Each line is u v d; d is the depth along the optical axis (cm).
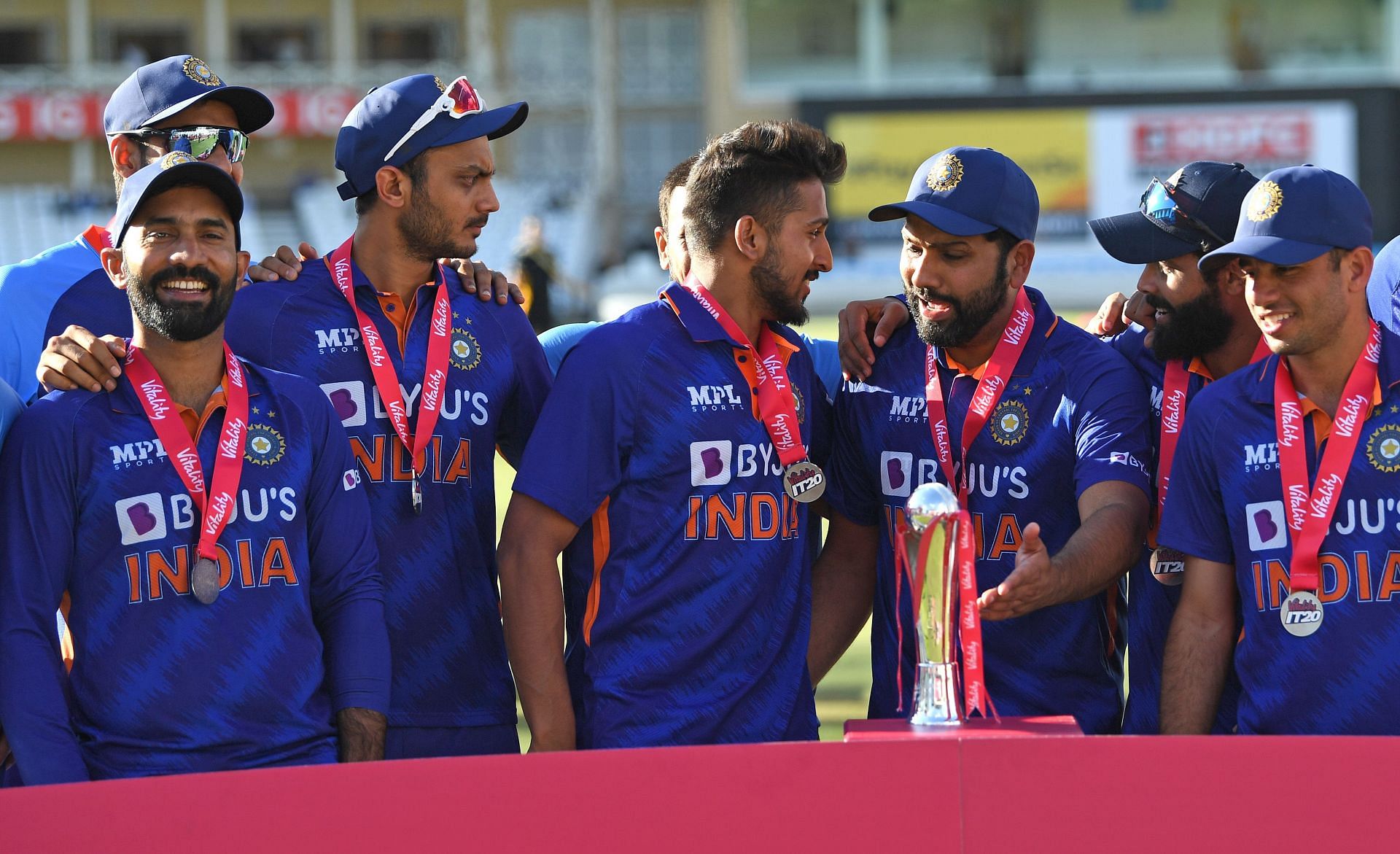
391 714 805
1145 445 777
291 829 554
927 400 802
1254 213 703
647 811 558
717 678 748
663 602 748
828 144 766
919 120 6462
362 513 762
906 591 798
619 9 7975
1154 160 6406
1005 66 7294
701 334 757
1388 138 6325
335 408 791
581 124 8075
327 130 8206
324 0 8406
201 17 8425
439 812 557
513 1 8175
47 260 877
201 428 721
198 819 554
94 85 8262
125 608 699
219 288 707
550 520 746
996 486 788
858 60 7350
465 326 837
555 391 760
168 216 694
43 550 693
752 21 7406
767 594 758
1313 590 691
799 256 754
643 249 7231
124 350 722
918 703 603
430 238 812
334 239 7419
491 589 838
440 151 806
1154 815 550
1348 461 697
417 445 798
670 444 749
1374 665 688
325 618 752
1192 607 742
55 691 684
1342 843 548
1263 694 713
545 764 559
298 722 714
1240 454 723
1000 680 799
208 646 699
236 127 892
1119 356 798
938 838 552
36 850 554
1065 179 6462
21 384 853
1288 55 7162
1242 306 802
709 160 760
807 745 557
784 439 759
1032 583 673
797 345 805
